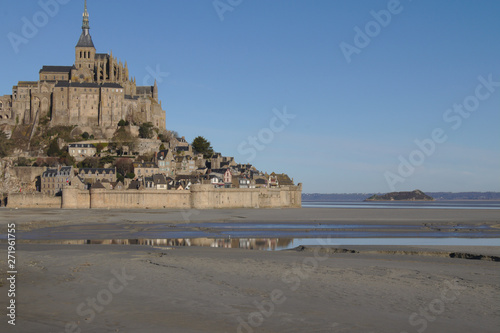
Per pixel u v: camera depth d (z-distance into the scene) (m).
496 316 33.72
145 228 101.81
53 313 33.53
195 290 39.91
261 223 117.19
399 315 33.78
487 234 91.69
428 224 116.56
